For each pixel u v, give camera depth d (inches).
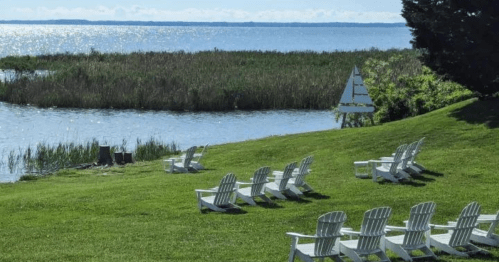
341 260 511.8
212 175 983.6
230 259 533.3
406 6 1236.5
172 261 526.6
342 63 3058.6
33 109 2126.0
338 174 959.0
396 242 543.8
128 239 605.6
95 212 738.8
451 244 552.1
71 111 2098.9
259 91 2220.7
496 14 1129.4
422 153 1045.8
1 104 2226.9
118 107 2181.3
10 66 3211.1
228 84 2277.3
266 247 572.4
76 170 1111.6
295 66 2908.5
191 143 1562.5
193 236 615.5
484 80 1182.3
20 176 1113.4
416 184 860.6
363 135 1190.9
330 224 498.6
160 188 877.2
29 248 577.0
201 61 3034.0
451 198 771.4
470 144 1057.5
